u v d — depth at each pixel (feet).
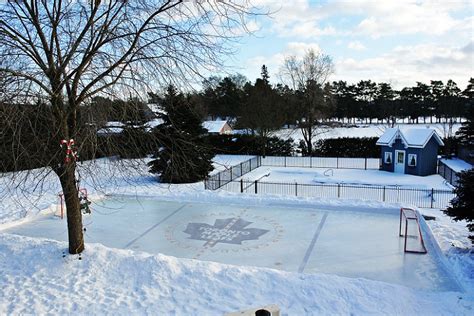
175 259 29.45
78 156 28.94
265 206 52.80
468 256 33.40
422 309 22.97
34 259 29.66
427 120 289.12
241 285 25.66
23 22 26.73
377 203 50.42
